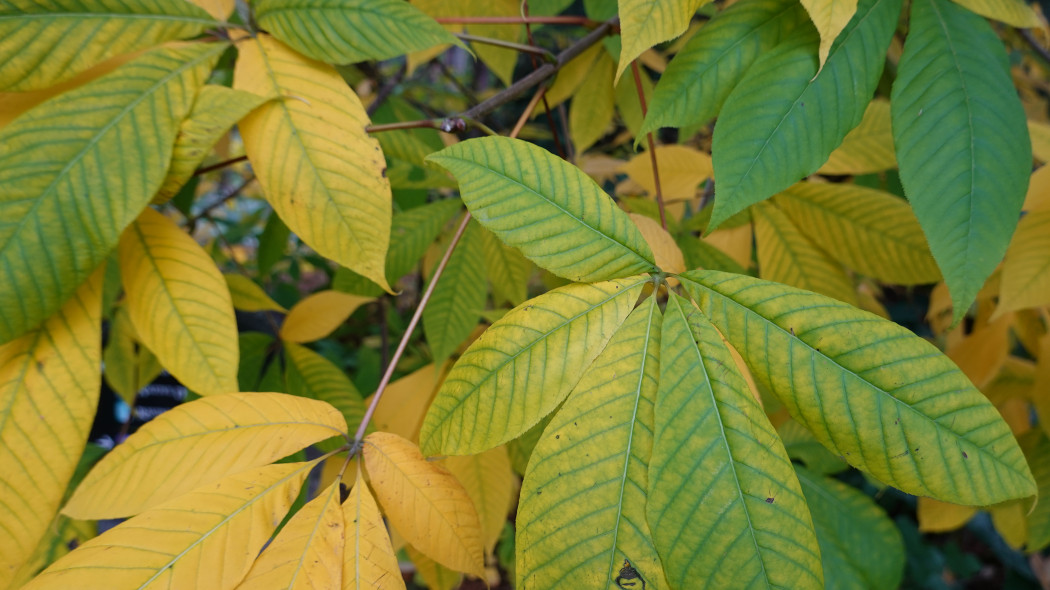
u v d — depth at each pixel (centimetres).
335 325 43
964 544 127
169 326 29
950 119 27
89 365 28
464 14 49
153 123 28
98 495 25
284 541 24
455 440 25
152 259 30
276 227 52
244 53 30
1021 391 49
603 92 58
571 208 26
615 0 48
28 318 26
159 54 29
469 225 45
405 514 26
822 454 46
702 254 42
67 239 26
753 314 24
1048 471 46
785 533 22
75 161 27
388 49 30
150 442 26
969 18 29
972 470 23
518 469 41
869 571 42
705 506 22
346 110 30
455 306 43
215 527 23
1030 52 61
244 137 30
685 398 23
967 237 26
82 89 28
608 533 22
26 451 26
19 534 26
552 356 24
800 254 42
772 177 27
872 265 40
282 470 25
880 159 40
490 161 26
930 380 23
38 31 28
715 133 28
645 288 29
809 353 24
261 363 46
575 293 25
